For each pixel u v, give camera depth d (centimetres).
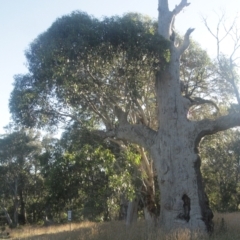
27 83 1873
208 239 1524
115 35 1653
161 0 1952
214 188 3988
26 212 5641
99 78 1783
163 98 1820
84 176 2148
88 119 2041
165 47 1731
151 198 2177
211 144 2867
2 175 5316
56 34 1705
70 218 2541
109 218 3114
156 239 1483
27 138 5284
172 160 1742
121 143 2114
